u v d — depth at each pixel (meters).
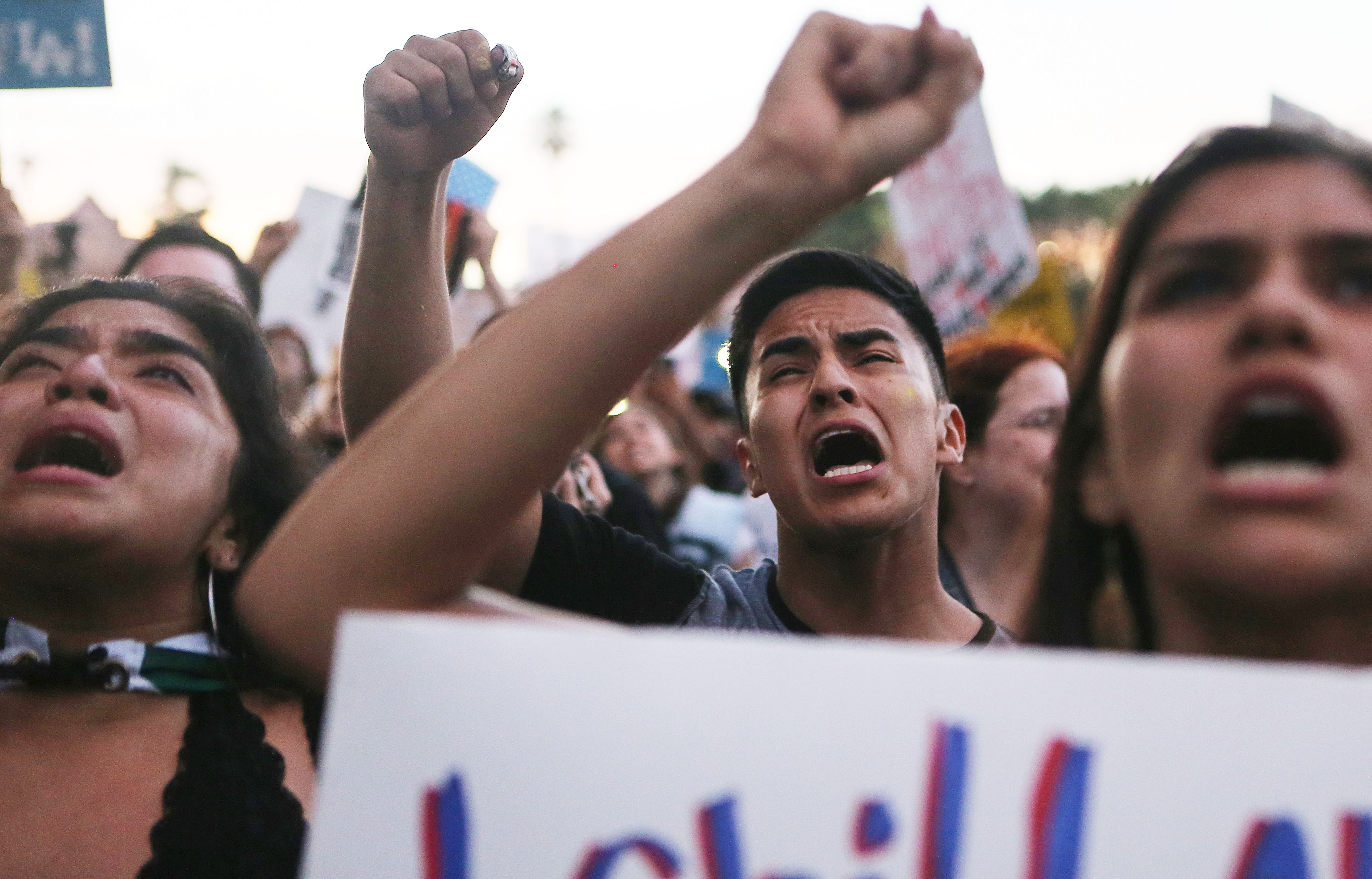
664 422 3.74
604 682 0.83
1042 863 0.77
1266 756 0.76
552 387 0.91
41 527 1.19
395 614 0.91
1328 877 0.74
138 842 1.15
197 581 1.35
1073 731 0.78
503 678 0.84
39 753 1.21
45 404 1.25
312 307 3.27
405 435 0.94
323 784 0.83
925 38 0.88
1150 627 0.97
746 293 1.73
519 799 0.82
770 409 1.58
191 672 1.28
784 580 1.61
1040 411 2.31
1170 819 0.76
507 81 1.43
